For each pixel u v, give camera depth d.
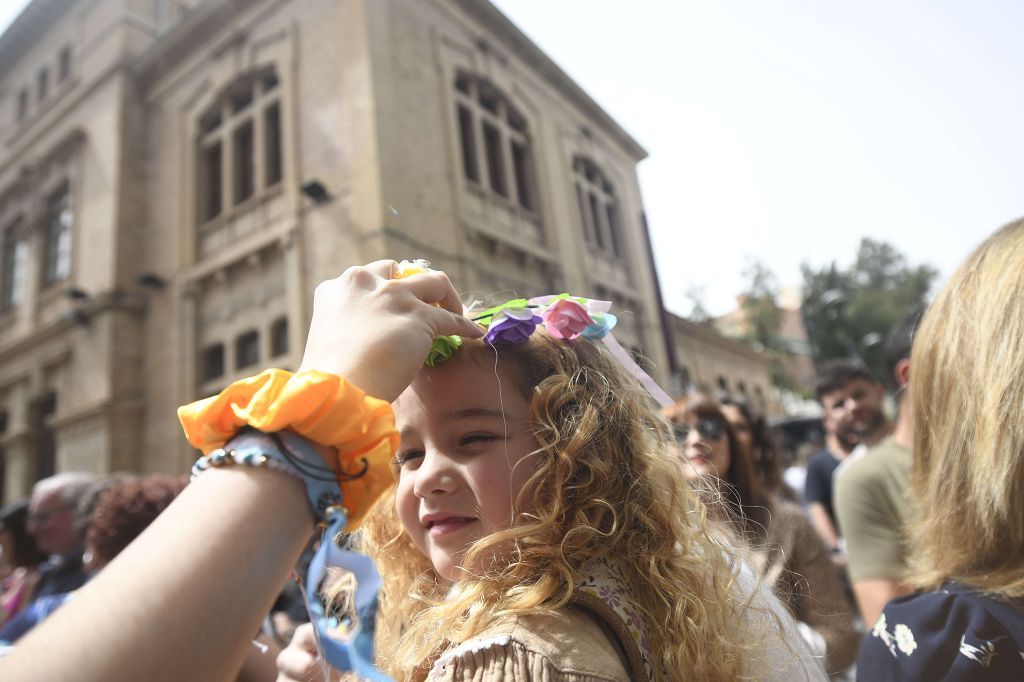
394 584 1.02
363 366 0.62
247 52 8.97
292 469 0.55
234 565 0.48
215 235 8.96
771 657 0.93
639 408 1.01
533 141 10.42
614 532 0.82
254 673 1.06
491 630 0.68
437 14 9.07
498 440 0.83
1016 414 0.81
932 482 0.95
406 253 7.17
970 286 0.94
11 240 12.42
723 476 2.10
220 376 8.67
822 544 2.02
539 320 0.92
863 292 20.83
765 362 19.22
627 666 0.71
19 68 13.09
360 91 7.46
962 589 0.83
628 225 12.69
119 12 10.54
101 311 9.44
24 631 2.29
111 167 9.95
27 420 10.55
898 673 0.83
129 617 0.42
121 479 2.76
